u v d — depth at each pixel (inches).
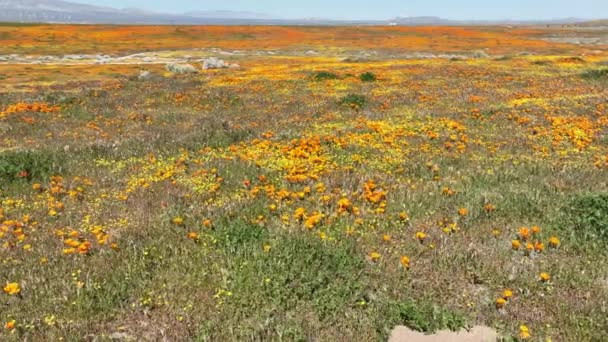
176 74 1851.6
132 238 328.8
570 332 237.8
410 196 401.1
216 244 319.3
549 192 412.2
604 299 261.9
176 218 352.5
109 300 259.8
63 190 431.8
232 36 4589.1
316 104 948.6
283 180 440.8
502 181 448.8
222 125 737.6
